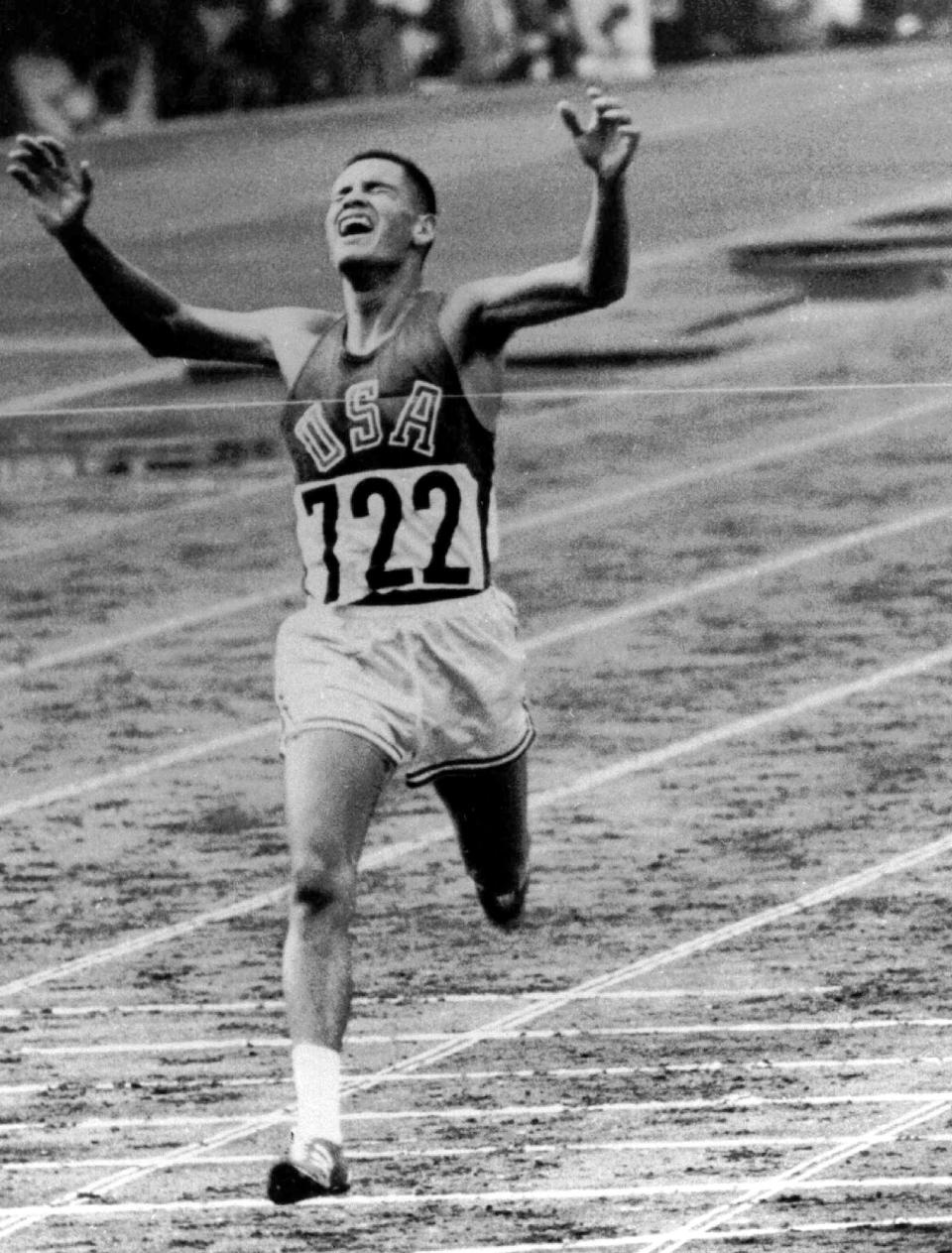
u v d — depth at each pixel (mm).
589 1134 14883
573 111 14211
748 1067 16359
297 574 39250
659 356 52188
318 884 13523
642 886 22594
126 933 21625
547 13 47719
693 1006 18266
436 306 14977
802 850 23797
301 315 15516
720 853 23781
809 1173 13875
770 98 48688
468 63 47062
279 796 27141
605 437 48812
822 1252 12383
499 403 15156
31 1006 19016
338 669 14664
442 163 45562
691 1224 12977
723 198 49562
